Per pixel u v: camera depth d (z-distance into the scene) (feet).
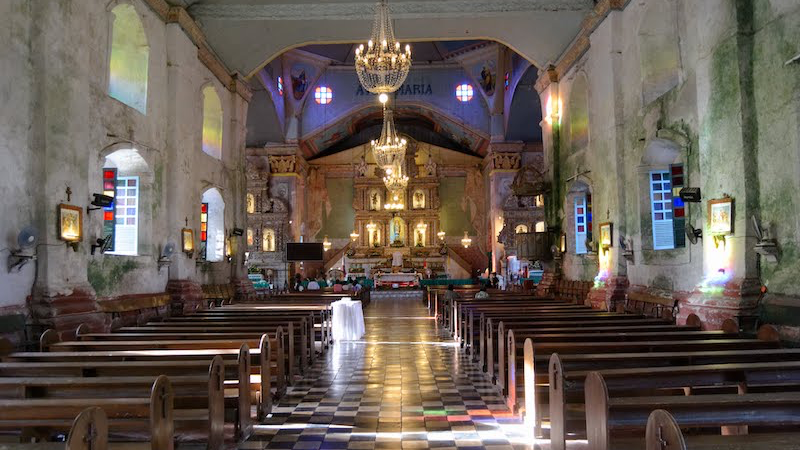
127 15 39.19
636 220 40.19
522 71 91.35
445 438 20.17
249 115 101.96
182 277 44.93
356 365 34.78
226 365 19.84
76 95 31.24
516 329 27.25
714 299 29.48
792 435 12.74
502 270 100.42
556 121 58.08
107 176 40.83
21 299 27.48
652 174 39.93
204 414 17.38
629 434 17.10
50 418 14.42
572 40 54.13
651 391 19.22
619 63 42.83
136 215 40.81
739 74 28.55
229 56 56.44
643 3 38.99
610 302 41.96
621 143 42.45
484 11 50.42
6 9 26.94
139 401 13.94
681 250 34.88
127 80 40.73
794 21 25.84
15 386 15.97
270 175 105.29
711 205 30.25
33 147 28.55
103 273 34.81
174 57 44.34
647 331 27.61
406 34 55.26
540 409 20.13
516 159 102.58
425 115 109.81
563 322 29.89
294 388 28.37
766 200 27.66
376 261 113.70
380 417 22.97
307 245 65.26
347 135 118.01
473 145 113.60
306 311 41.04
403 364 34.99
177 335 27.35
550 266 60.08
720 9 29.91
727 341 22.66
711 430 17.87
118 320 35.24
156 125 42.22
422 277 109.50
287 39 55.77
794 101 25.86
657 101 37.45
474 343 39.09
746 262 28.17
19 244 26.73
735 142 28.86
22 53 28.04
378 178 117.50
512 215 101.09
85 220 32.09
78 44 31.58
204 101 54.70
